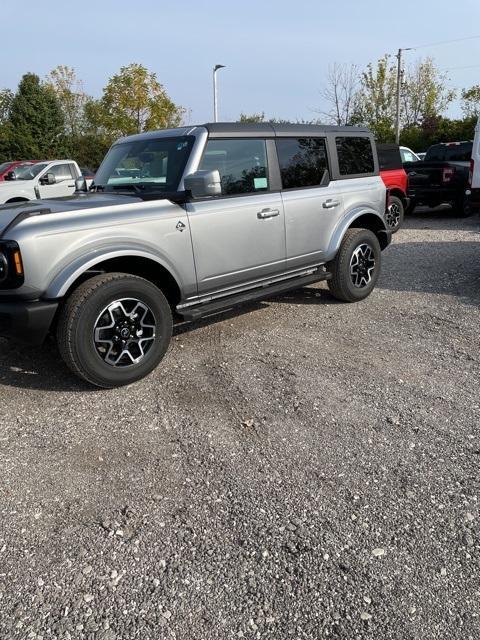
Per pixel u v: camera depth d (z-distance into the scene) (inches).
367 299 256.4
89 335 152.5
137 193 183.3
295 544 101.0
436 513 108.5
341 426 140.9
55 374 175.2
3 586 92.3
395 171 438.6
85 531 105.0
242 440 135.5
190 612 87.1
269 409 150.3
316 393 158.9
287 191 209.9
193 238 176.2
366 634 82.9
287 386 163.6
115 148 209.6
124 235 159.2
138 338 163.2
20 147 1396.4
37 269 144.8
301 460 126.7
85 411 151.5
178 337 207.2
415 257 352.5
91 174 765.9
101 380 157.5
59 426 143.9
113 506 112.0
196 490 116.8
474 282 283.0
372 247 249.8
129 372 162.2
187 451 131.3
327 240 228.1
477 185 369.4
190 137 183.8
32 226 145.7
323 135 228.8
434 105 1642.5
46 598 89.9
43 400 158.2
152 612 87.1
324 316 230.8
